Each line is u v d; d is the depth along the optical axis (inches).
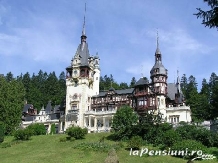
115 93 3752.5
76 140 2566.4
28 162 1934.1
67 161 1930.4
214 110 2819.9
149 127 2432.3
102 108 3754.9
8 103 3390.7
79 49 3971.5
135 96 3531.0
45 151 2245.3
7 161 2000.5
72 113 3636.8
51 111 4279.0
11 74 6141.7
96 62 4111.7
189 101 4010.8
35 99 5201.8
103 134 2758.4
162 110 3336.6
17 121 3358.8
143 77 3585.1
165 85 3501.5
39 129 3196.4
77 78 3752.5
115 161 790.5
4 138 2903.5
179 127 2394.2
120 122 2669.8
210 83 4660.4
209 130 2369.6
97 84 4025.6
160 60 3627.0
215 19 545.6
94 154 2094.0
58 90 5506.9
